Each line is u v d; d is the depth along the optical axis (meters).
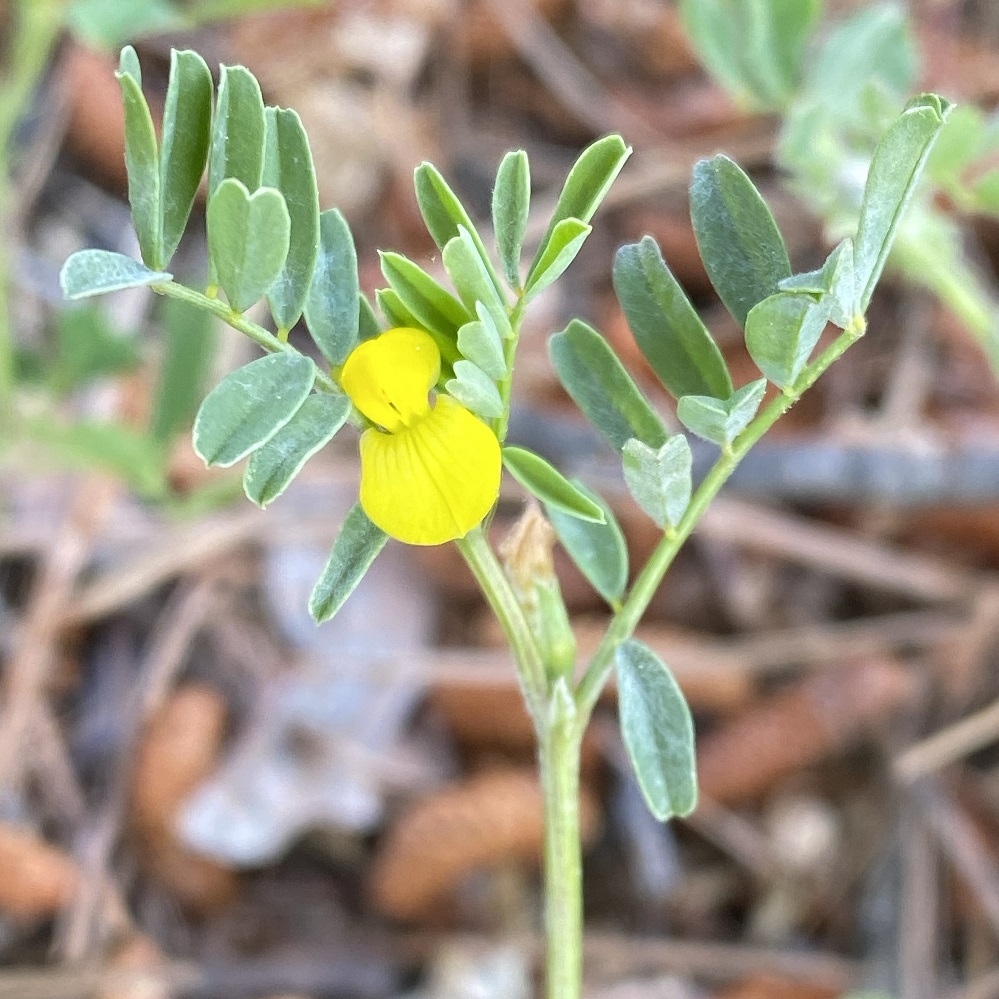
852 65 0.17
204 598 0.22
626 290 0.11
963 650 0.22
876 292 0.25
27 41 0.18
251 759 0.20
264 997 0.18
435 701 0.21
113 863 0.19
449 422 0.10
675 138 0.26
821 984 0.19
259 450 0.10
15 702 0.20
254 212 0.09
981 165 0.18
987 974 0.19
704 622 0.22
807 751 0.20
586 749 0.20
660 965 0.19
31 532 0.21
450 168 0.26
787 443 0.22
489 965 0.19
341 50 0.26
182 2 0.24
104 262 0.09
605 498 0.22
